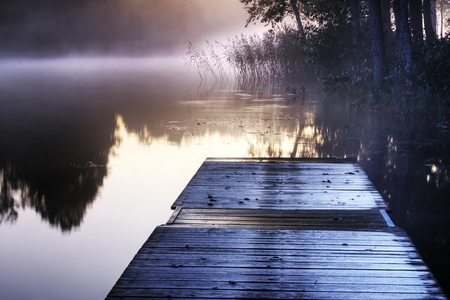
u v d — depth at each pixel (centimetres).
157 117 1414
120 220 601
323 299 324
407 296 327
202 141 1058
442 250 492
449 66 1246
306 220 507
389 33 2031
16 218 607
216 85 2539
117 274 463
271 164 783
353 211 538
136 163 880
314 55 1759
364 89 1512
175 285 345
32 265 480
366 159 870
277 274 362
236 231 462
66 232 564
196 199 589
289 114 1421
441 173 777
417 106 1260
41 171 834
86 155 948
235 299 325
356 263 382
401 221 577
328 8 1773
